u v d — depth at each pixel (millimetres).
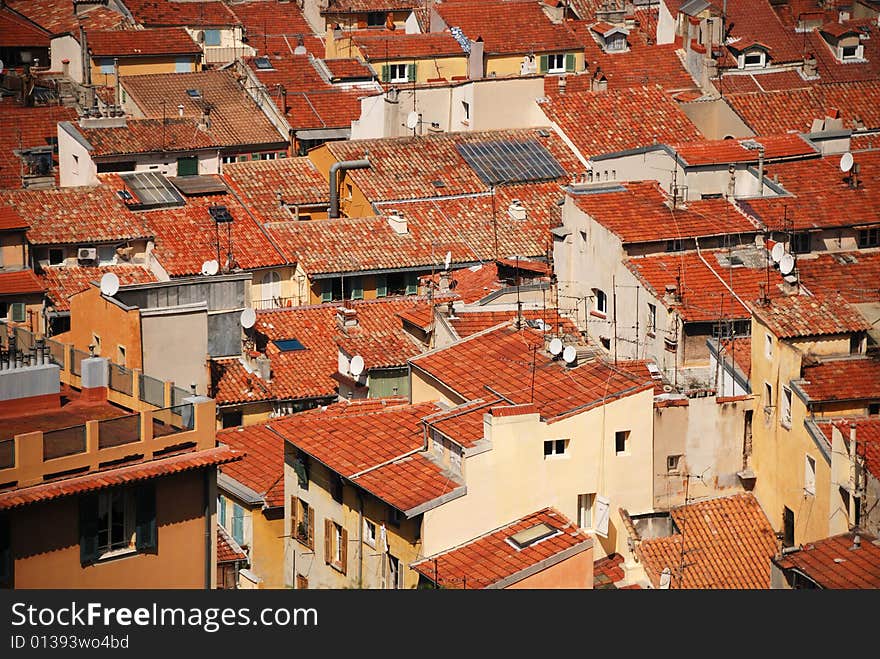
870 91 173000
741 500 98125
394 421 98188
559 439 92062
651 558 93062
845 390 96312
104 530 77938
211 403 81312
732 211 127625
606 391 94062
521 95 169750
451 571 87562
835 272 123438
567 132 165000
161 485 78875
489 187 156875
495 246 148250
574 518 92750
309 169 163625
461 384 99125
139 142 171375
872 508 90500
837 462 92188
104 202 146750
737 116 169000
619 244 122188
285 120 184750
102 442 78312
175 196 150500
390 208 153000
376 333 124500
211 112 184250
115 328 110062
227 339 121688
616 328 121938
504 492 91250
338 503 95750
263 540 100750
